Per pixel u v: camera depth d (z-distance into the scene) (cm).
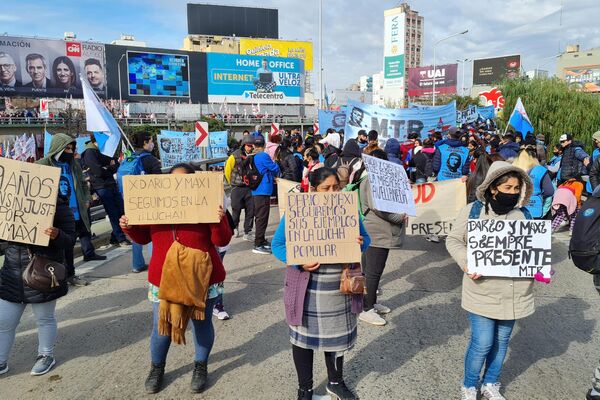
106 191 749
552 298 530
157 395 342
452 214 614
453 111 1419
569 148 931
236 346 419
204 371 350
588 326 455
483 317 305
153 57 7212
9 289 357
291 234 293
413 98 8438
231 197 830
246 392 345
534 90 1842
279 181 687
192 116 6756
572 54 7762
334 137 1090
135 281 593
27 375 371
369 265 462
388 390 346
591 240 311
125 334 444
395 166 427
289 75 8238
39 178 343
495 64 8356
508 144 737
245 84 7919
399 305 510
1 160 339
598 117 1698
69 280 575
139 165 593
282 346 418
